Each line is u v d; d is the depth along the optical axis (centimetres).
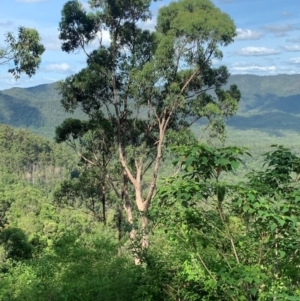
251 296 343
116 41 1831
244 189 329
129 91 1788
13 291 582
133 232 611
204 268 390
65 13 1750
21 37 1168
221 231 360
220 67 1878
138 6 1742
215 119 1788
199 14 1614
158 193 349
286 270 356
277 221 321
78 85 1755
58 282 599
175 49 1681
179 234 388
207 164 329
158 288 511
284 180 405
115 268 616
